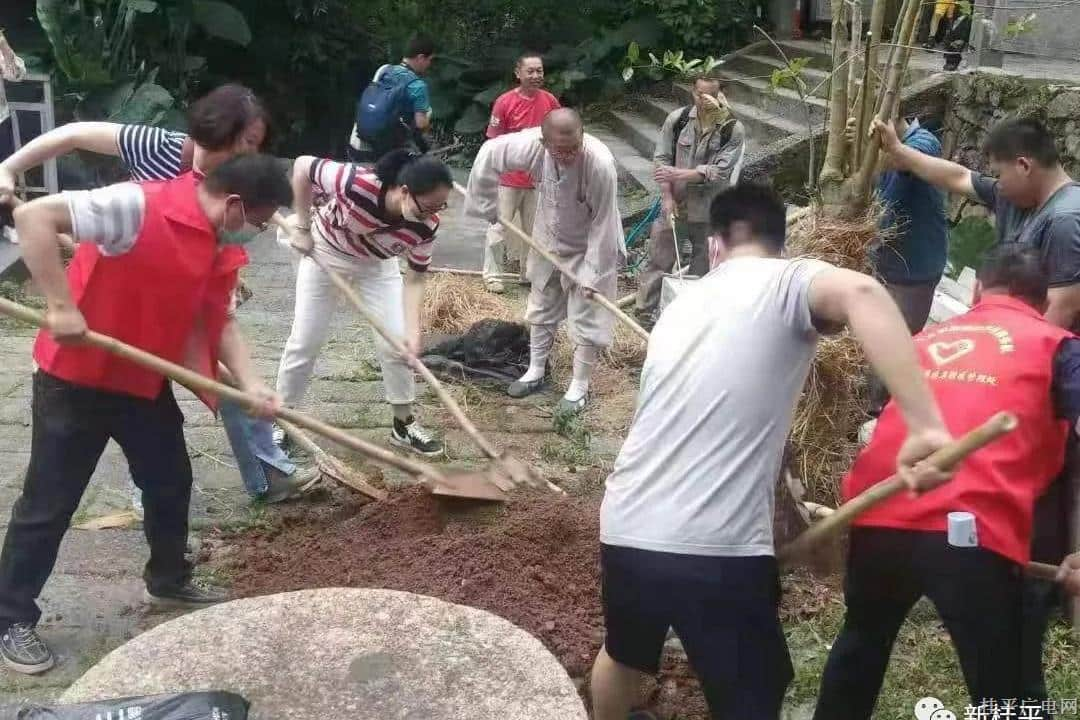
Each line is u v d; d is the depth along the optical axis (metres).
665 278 6.71
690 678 3.56
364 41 15.59
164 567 3.74
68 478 3.38
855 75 4.46
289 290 7.89
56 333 2.98
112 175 9.39
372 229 4.50
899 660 3.64
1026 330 2.86
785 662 2.71
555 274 5.77
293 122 15.26
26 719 2.31
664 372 2.68
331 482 4.70
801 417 4.21
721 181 6.80
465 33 15.63
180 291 3.20
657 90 13.27
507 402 5.91
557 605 3.83
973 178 4.15
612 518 2.73
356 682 2.50
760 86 10.81
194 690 2.44
